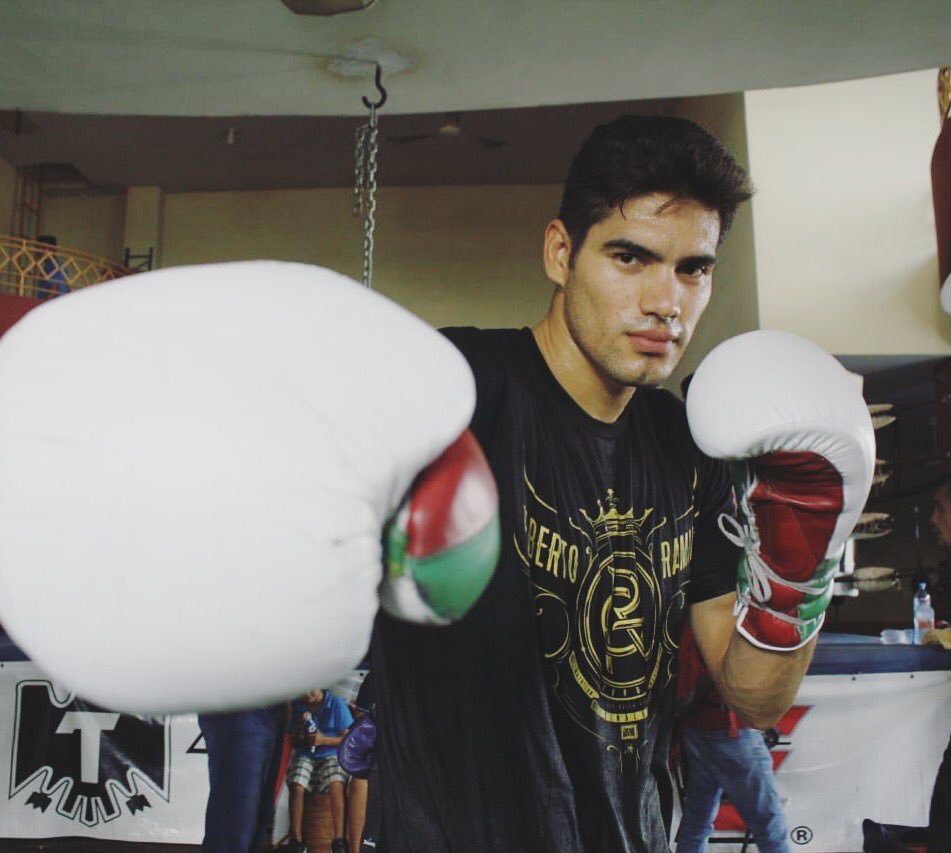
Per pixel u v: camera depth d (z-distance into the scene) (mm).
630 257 915
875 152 4598
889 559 5723
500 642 927
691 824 2486
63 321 497
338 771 2738
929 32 1883
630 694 999
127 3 1767
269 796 2398
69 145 6605
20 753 2801
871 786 2691
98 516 429
